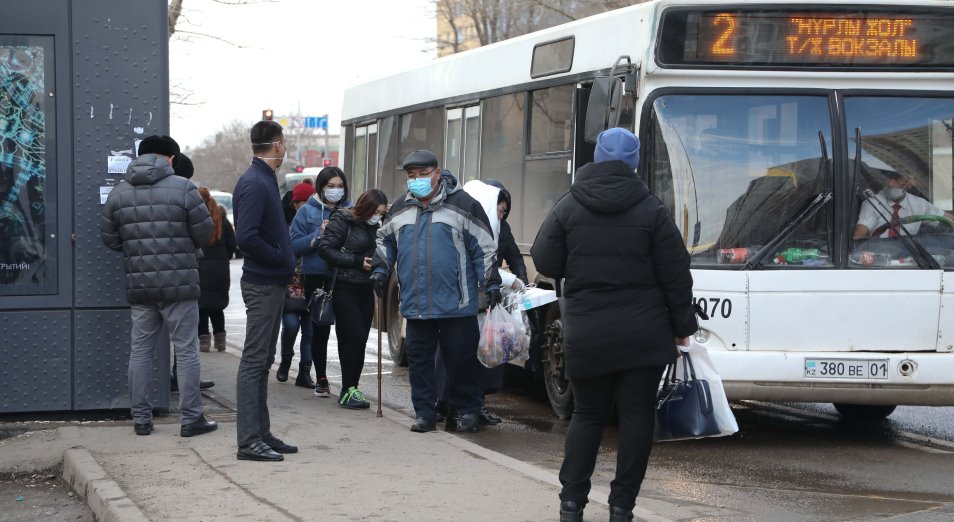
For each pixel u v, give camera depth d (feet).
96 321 29.84
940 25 29.91
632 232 19.44
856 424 33.81
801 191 29.43
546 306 34.81
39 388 29.60
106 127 29.63
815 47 29.55
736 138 29.53
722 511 22.71
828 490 24.91
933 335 29.32
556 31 34.86
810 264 29.22
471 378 30.89
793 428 33.06
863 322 29.17
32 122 29.30
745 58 29.48
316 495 22.26
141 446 26.81
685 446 30.14
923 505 23.41
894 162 29.66
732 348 29.04
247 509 21.15
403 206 30.22
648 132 29.45
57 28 29.27
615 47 31.22
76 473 24.49
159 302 27.45
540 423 33.68
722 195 29.37
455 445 27.66
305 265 36.83
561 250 19.97
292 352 38.91
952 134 29.94
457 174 41.60
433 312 29.45
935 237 29.66
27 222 29.40
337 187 36.63
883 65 29.68
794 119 29.58
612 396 20.15
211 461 25.27
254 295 25.35
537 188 35.55
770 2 29.45
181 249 27.40
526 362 35.94
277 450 26.43
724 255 29.25
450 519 20.56
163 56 29.89
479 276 29.78
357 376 33.55
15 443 27.48
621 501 19.67
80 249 29.63
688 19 29.43
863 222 29.43
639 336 19.35
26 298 29.43
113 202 27.14
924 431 32.63
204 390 35.68
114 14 29.58
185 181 27.37
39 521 22.52
